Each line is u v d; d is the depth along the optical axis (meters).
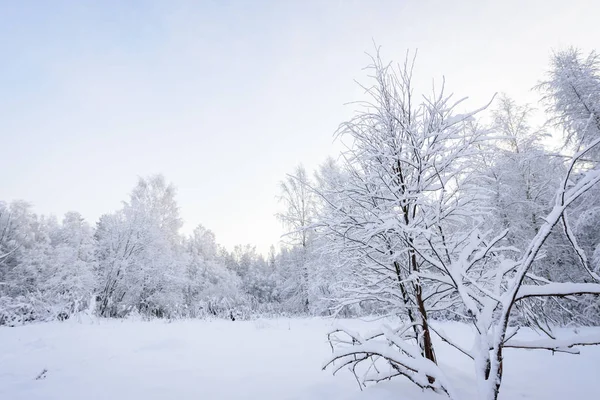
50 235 36.47
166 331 7.38
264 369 4.04
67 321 9.27
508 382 3.43
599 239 10.40
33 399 2.88
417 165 3.44
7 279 20.84
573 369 3.87
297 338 6.73
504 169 10.69
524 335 5.97
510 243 10.71
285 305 21.27
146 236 19.31
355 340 3.08
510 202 11.03
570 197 1.72
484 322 2.10
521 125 12.77
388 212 3.69
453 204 3.44
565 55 11.19
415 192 3.53
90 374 3.70
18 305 9.38
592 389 3.15
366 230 3.62
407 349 2.46
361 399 2.73
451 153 3.29
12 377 3.52
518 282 1.85
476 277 3.22
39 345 5.16
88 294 14.69
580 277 10.57
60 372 3.75
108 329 7.42
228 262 57.56
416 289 3.44
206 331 7.69
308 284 16.94
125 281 17.45
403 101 3.79
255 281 40.50
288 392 3.08
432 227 3.54
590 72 10.44
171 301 19.58
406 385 3.02
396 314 3.87
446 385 2.08
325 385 3.21
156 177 26.02
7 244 23.59
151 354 4.84
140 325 8.62
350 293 4.06
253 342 6.19
